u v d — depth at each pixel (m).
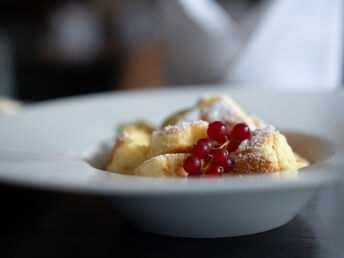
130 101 0.39
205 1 0.62
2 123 0.34
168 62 0.68
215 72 0.63
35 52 1.17
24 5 1.17
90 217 0.25
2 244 0.22
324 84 0.62
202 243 0.21
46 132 0.33
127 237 0.22
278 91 0.37
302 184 0.15
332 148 0.27
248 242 0.21
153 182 0.16
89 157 0.30
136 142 0.28
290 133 0.32
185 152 0.25
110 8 1.25
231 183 0.15
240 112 0.30
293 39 0.60
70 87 1.12
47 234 0.23
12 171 0.19
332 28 0.60
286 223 0.23
